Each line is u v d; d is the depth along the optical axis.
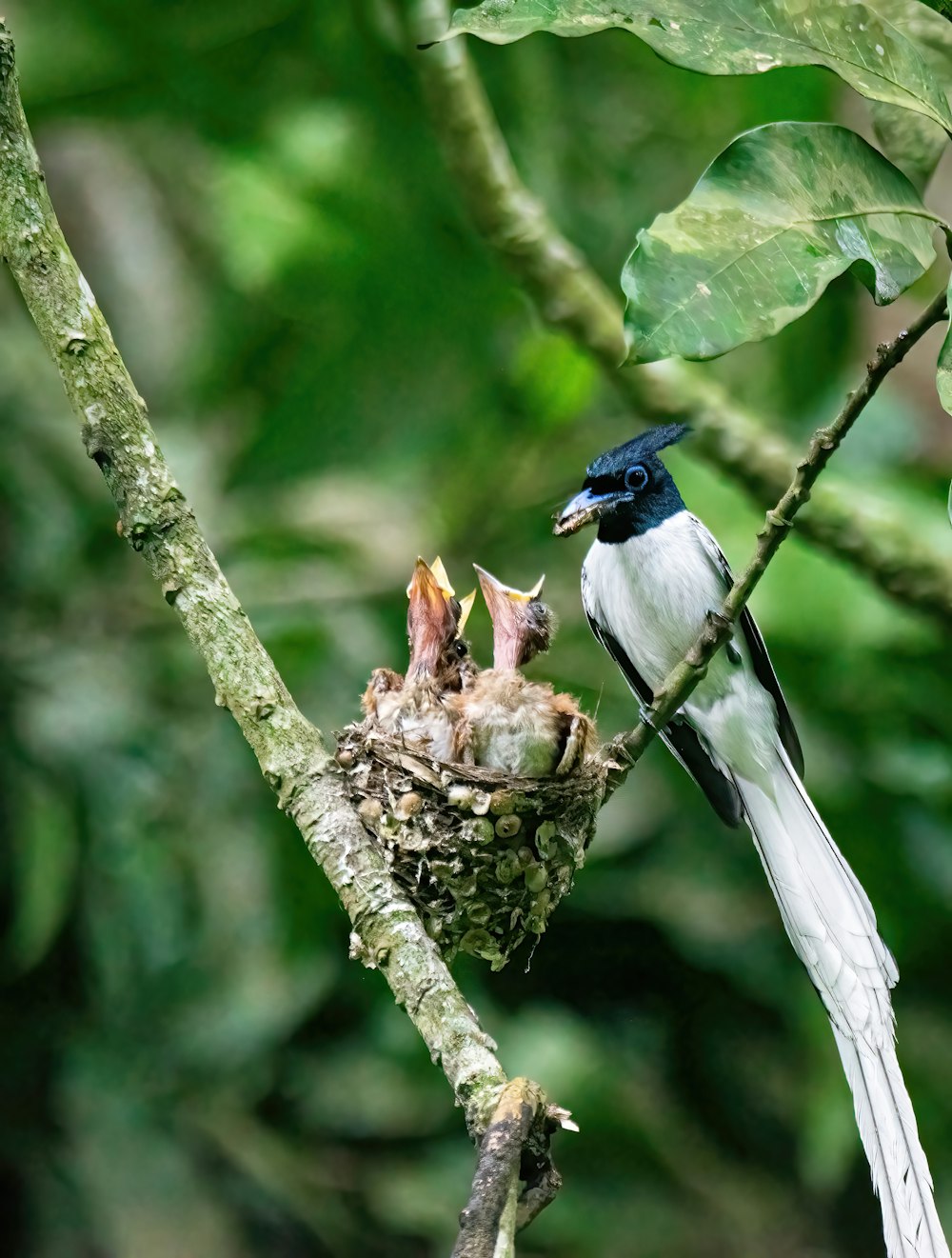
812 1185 11.17
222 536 11.39
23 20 9.91
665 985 11.66
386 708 7.64
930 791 10.45
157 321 13.45
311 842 5.29
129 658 11.51
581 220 11.45
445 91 9.11
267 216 11.01
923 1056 10.49
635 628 8.66
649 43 4.90
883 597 9.65
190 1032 11.32
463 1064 4.77
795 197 4.75
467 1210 4.20
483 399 11.06
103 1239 11.17
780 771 8.09
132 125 11.85
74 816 11.09
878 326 10.95
